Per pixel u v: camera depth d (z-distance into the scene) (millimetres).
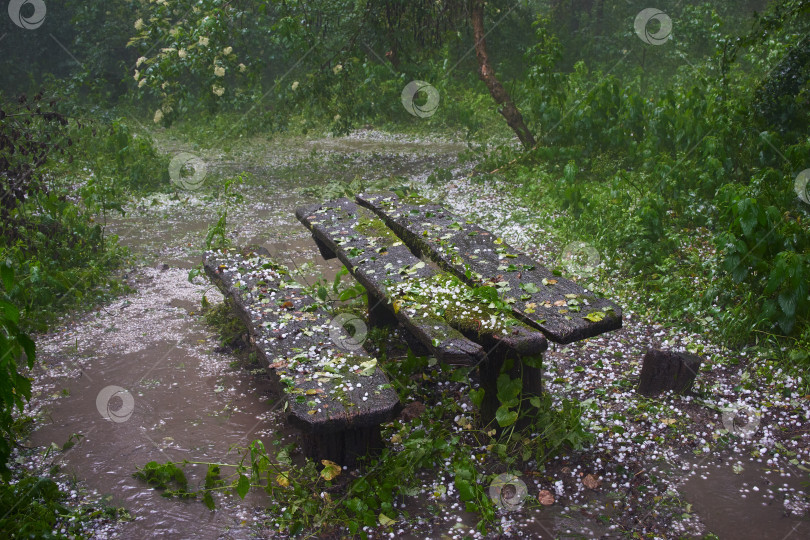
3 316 2680
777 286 4129
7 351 2576
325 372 3201
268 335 3557
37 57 13641
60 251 5625
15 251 5082
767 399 3822
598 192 7031
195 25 8641
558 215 6836
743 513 2986
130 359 4406
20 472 3246
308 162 9773
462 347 3111
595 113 8180
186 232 6883
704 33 13750
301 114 12531
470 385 3910
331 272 5746
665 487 3158
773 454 3396
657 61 14219
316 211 5293
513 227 6523
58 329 4785
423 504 3068
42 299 4938
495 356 3303
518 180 8016
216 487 3154
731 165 6641
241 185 8523
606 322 3344
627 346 4461
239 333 4676
